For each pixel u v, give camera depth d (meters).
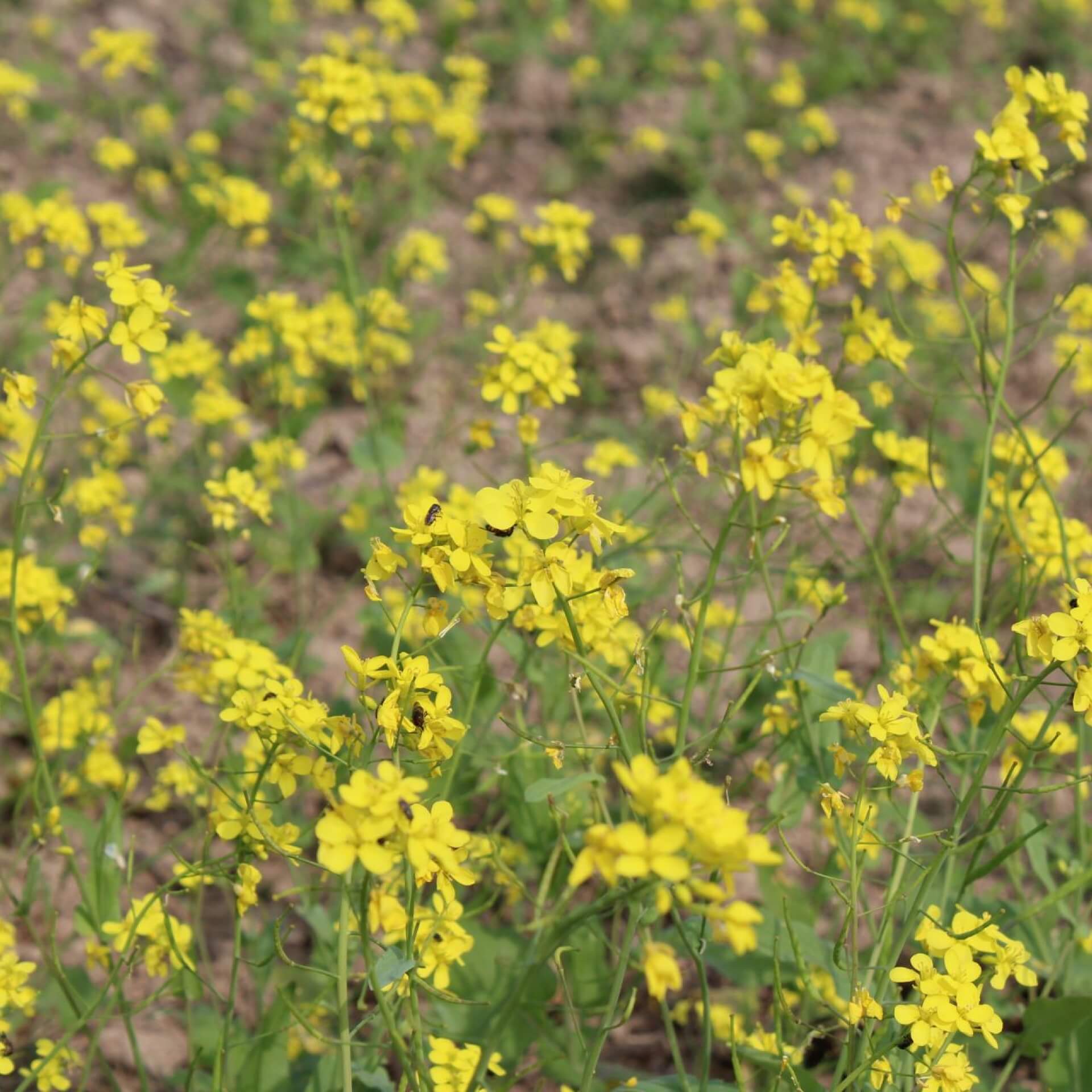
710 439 3.29
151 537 5.31
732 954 3.23
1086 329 5.10
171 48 10.16
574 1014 2.62
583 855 1.55
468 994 3.07
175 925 2.75
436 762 2.14
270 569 5.15
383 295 5.02
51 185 6.31
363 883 2.11
